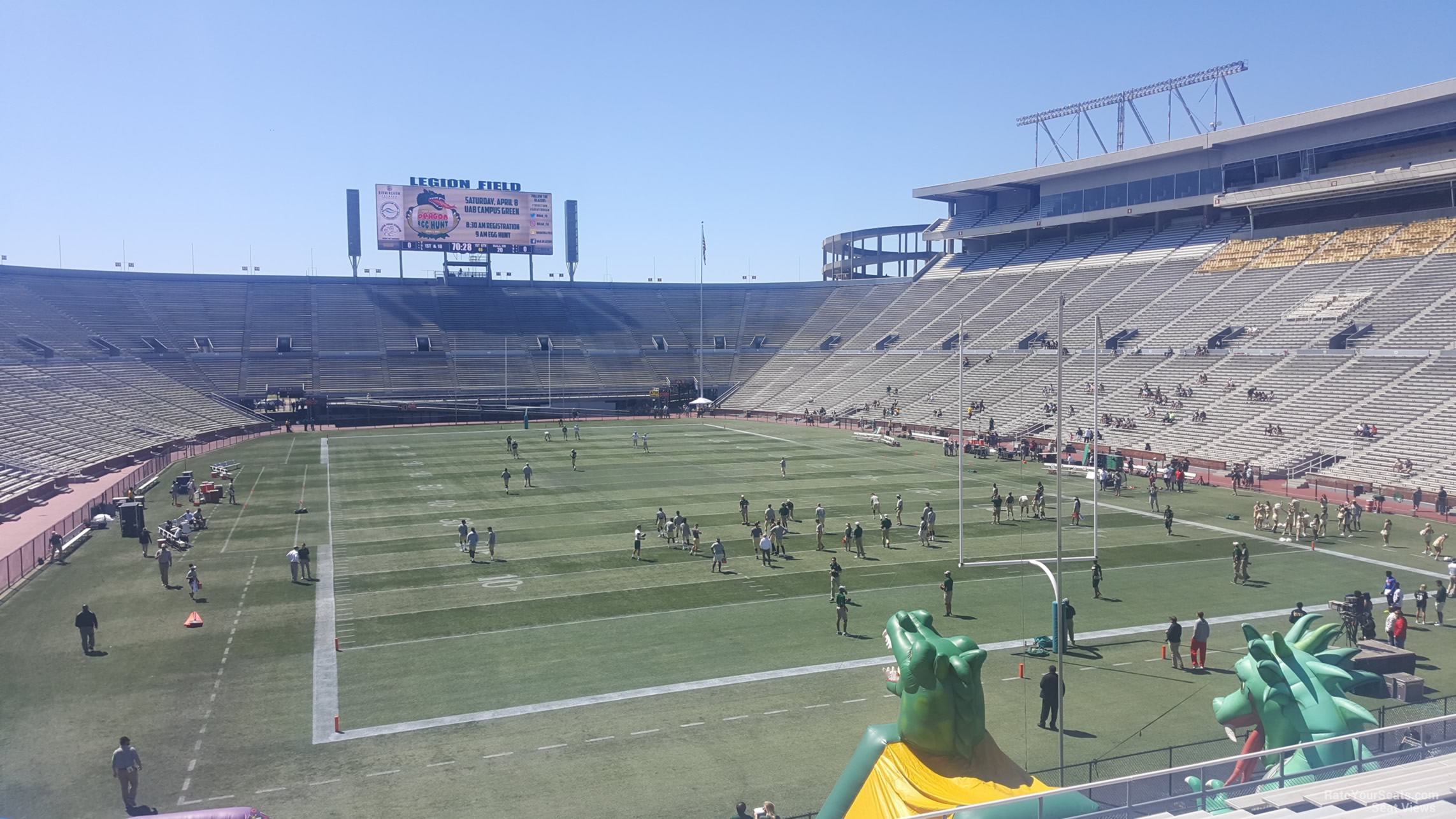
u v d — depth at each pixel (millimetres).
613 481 57031
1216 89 86438
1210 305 77062
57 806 17344
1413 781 12430
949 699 13508
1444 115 67750
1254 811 11930
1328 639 17562
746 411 105625
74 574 34625
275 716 21531
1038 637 26422
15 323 85875
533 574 34500
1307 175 78250
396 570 35094
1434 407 52344
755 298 128125
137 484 54562
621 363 114000
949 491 52625
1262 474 54562
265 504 49469
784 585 32781
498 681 23734
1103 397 72688
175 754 19562
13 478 50281
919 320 106750
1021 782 13500
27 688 23250
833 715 21484
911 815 12586
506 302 118938
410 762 19234
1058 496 19156
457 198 112625
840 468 62469
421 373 103875
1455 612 28672
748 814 16719
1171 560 36000
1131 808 12070
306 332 105500
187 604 30516
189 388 91562
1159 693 22594
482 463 65688
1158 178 91438
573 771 18797
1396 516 44500
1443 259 64062
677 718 21359
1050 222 102812
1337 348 62906
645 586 32750
